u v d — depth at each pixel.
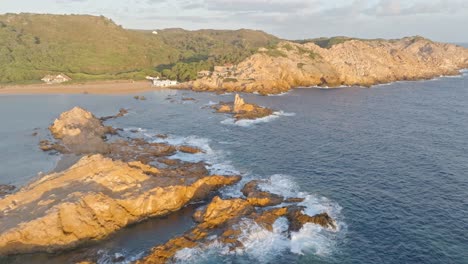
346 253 43.00
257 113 114.19
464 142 85.62
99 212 47.81
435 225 48.84
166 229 48.50
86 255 42.75
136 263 40.25
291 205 53.22
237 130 97.88
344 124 103.88
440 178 64.06
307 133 94.12
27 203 48.38
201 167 67.56
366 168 69.12
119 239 46.12
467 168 68.50
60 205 45.56
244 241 44.50
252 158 75.12
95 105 134.00
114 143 80.38
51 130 94.75
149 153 75.38
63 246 43.91
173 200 53.38
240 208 50.78
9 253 42.44
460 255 42.44
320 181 63.16
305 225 47.81
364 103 136.00
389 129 98.25
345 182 62.72
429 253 42.91
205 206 52.78
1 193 55.91
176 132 96.81
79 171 53.94
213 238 44.81
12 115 115.19
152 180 56.19
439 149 80.31
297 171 67.81
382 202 55.38
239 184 61.59
